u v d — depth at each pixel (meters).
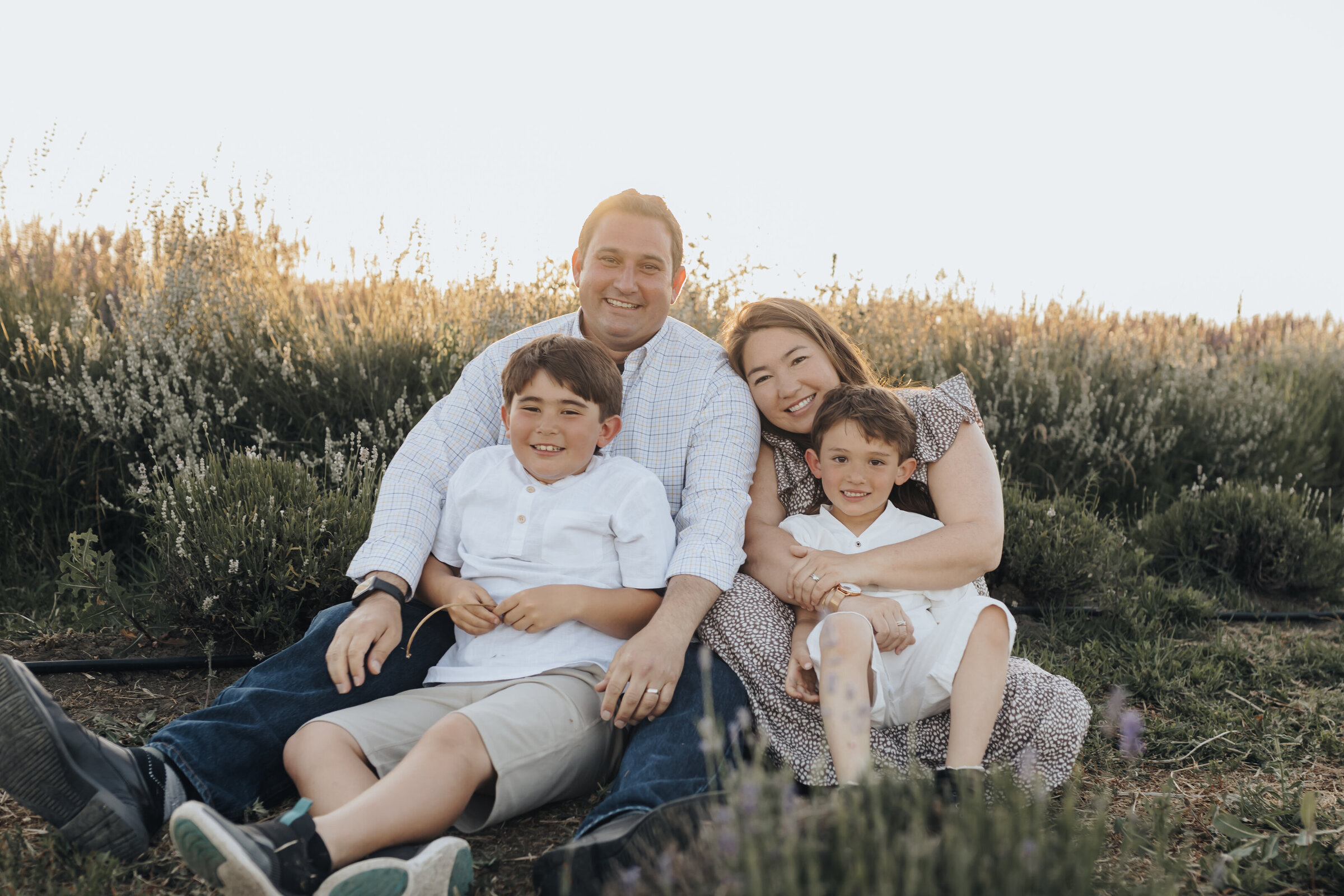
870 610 2.22
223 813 1.98
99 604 3.30
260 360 4.52
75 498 3.88
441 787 1.78
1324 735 2.66
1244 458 5.66
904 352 5.89
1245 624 3.90
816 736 2.22
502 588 2.30
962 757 2.01
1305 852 1.84
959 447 2.57
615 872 1.64
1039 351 6.17
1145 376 6.21
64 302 5.02
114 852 1.79
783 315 2.71
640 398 2.71
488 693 2.09
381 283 5.66
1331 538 4.46
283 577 2.98
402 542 2.36
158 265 5.34
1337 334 9.33
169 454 3.79
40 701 1.71
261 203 5.73
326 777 1.88
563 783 2.06
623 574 2.30
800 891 1.23
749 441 2.61
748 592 2.37
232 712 2.05
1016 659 2.32
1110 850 1.98
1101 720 2.75
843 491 2.49
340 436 4.33
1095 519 4.13
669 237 2.75
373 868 1.58
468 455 2.62
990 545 2.40
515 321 5.10
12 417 3.86
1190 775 2.46
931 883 1.20
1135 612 3.69
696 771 1.93
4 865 1.79
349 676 2.16
